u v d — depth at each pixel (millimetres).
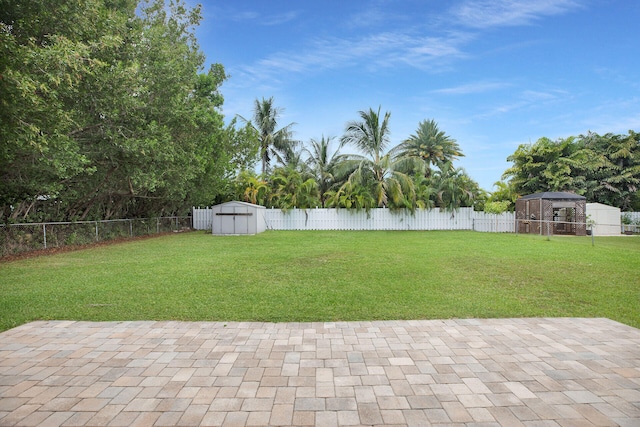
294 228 21875
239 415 2311
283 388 2666
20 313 4508
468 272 7117
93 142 10719
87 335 3777
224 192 22766
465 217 21453
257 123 29953
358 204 20938
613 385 2707
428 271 7223
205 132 16594
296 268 7605
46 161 8062
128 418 2279
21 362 3129
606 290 5688
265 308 4711
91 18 8617
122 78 9523
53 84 7363
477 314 4465
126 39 11172
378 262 8391
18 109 6441
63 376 2865
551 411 2357
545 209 18719
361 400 2496
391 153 22797
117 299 5141
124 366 3045
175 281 6301
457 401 2482
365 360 3154
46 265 8211
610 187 24672
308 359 3176
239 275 6836
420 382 2756
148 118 12359
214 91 22531
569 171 23719
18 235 10586
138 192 15336
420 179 21688
